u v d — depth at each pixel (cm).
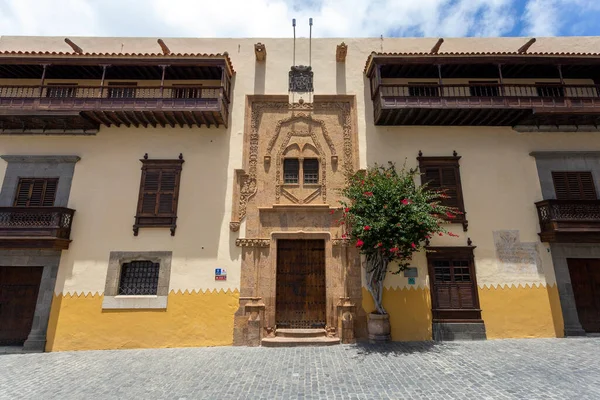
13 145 1103
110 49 1238
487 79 1183
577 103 1055
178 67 1098
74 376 711
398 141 1138
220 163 1111
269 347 938
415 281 1020
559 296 1015
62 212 1006
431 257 1036
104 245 1030
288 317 1023
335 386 619
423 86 1098
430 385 612
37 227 972
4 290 1013
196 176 1097
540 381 620
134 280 1030
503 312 1002
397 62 1092
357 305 1002
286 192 1097
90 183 1079
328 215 1073
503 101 1050
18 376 714
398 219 885
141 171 1096
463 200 1084
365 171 1088
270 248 1042
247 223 1063
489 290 1016
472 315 995
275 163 1121
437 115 1088
